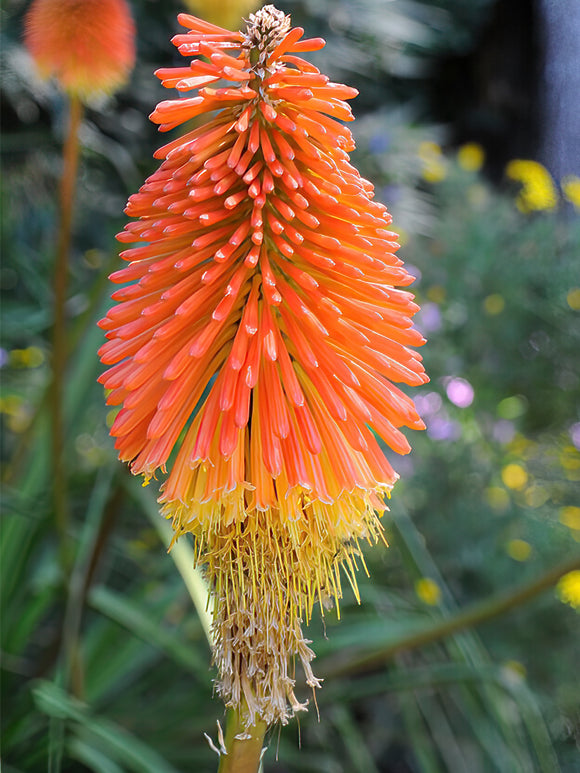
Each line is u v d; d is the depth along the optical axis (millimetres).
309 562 269
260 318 271
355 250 269
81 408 565
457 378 832
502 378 900
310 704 542
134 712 582
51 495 498
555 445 907
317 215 271
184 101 260
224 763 271
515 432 876
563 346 912
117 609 484
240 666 266
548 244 930
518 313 895
